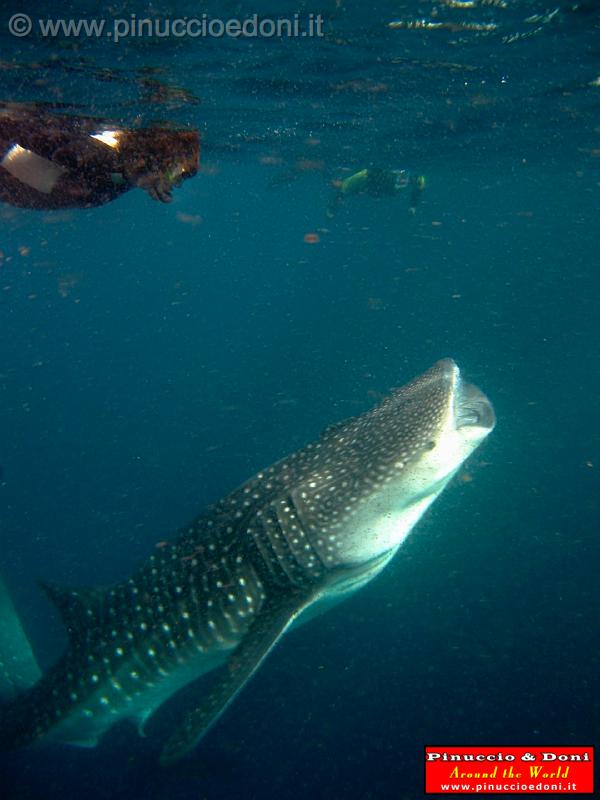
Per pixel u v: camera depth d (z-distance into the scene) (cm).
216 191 4738
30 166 412
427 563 1296
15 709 602
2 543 1836
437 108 1778
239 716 949
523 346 3259
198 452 2198
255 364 3253
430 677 1001
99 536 1788
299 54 1191
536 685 967
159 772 857
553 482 1634
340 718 937
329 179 3538
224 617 526
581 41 1208
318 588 508
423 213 7219
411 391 541
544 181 4131
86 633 577
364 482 493
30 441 2800
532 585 1206
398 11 1011
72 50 930
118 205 4403
